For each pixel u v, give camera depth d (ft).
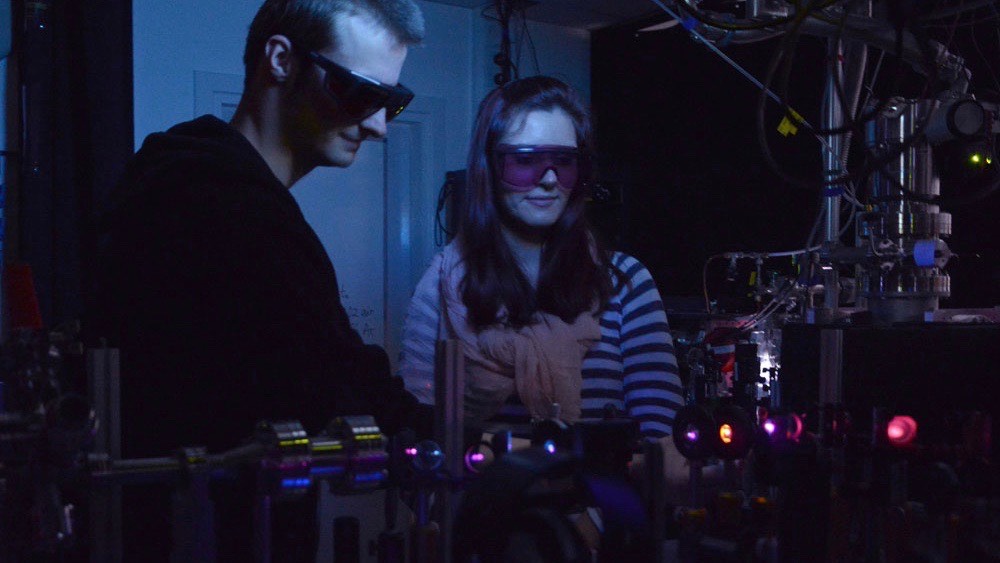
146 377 3.11
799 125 3.36
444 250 5.39
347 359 3.15
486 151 5.02
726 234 13.42
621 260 5.23
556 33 16.33
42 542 1.92
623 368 5.03
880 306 4.21
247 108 3.69
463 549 1.96
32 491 1.93
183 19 13.15
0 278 2.42
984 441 2.42
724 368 6.73
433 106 15.24
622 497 2.01
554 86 5.00
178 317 3.09
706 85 13.92
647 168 15.07
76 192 9.43
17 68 9.75
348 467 2.02
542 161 4.76
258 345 3.04
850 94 5.28
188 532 2.01
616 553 2.00
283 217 3.20
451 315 4.91
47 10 9.34
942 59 4.50
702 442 2.40
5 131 9.78
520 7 14.99
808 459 2.37
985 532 2.23
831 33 4.40
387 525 2.28
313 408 3.01
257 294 3.05
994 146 4.70
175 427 3.09
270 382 3.03
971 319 4.00
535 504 1.94
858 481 2.38
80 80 9.52
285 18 3.51
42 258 9.23
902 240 4.19
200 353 3.07
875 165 3.47
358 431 2.03
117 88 9.76
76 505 2.08
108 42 9.68
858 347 2.82
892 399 2.85
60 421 1.87
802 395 2.88
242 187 3.17
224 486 2.04
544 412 4.68
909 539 2.29
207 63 13.34
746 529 2.32
